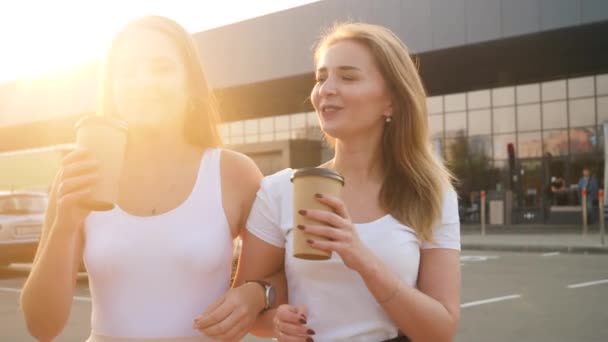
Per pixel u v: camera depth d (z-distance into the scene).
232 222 2.04
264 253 2.05
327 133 2.02
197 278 1.93
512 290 8.76
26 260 10.86
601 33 18.66
